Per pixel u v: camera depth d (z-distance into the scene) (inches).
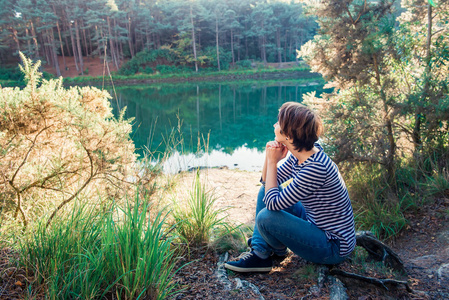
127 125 103.8
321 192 65.4
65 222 74.0
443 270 80.0
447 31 147.0
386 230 111.7
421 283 76.2
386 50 139.9
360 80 143.1
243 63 2135.8
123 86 1555.1
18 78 1551.4
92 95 105.9
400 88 148.8
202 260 82.9
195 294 66.8
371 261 82.4
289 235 68.7
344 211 67.7
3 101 86.8
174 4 2046.0
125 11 1913.1
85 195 94.0
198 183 97.8
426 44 151.6
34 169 90.7
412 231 110.7
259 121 530.9
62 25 2033.7
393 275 77.1
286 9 2224.4
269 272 78.4
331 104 157.8
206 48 2140.7
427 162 140.6
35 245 68.3
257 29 2183.8
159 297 60.9
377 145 136.9
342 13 150.8
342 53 147.9
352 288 71.1
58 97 95.3
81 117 89.9
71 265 62.9
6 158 86.6
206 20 2079.2
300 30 2299.5
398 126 145.1
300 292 69.0
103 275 60.0
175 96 1013.2
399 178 140.3
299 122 62.6
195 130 448.5
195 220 93.3
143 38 2250.2
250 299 65.3
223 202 153.3
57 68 1776.6
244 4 2289.6
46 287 58.2
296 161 73.6
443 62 145.9
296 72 1971.0
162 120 542.6
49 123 94.4
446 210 114.3
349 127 149.9
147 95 1063.6
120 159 95.4
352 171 147.3
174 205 100.1
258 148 327.3
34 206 92.0
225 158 282.8
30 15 1605.6
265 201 68.9
